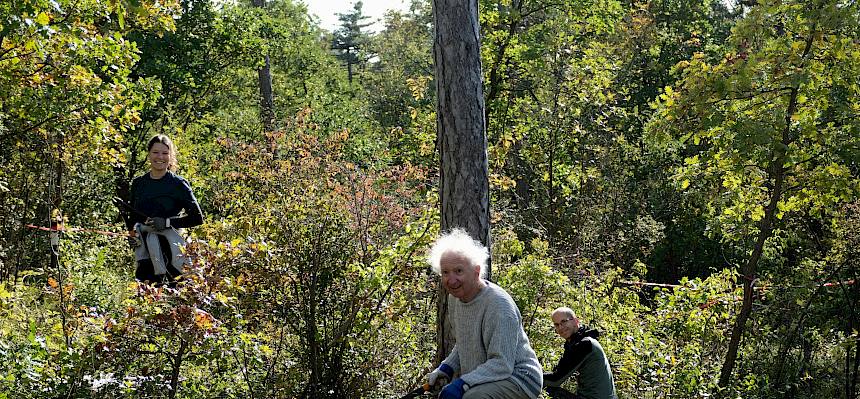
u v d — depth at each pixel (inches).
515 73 909.2
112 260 496.7
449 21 274.1
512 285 414.3
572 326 266.4
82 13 436.8
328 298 283.1
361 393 276.8
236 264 267.4
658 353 391.5
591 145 1078.4
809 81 472.1
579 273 585.9
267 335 277.0
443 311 276.5
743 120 484.4
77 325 243.4
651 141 535.5
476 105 275.1
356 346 281.0
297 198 333.4
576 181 1034.7
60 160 429.4
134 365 242.5
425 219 328.5
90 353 230.5
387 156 760.3
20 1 358.0
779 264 694.5
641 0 1333.7
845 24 470.3
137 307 240.5
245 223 314.0
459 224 273.0
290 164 488.4
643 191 1117.1
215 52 1060.5
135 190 295.1
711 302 528.4
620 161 1122.7
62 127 434.6
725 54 523.5
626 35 1272.1
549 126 925.8
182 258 286.7
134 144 863.1
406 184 450.0
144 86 502.3
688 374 386.0
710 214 679.1
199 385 256.5
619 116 1088.8
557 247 887.1
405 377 291.6
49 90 427.8
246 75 1251.8
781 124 482.6
